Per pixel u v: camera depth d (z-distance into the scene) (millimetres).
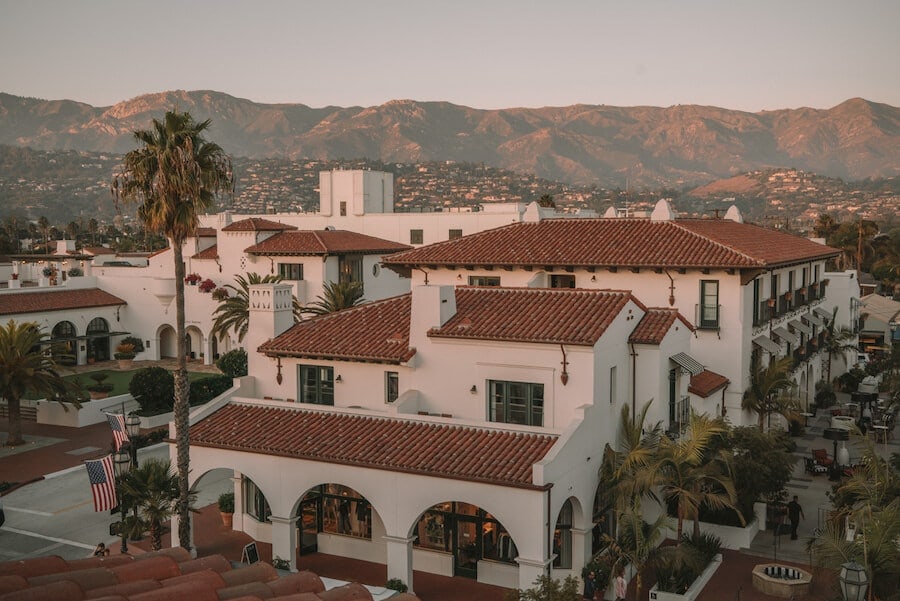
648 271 36469
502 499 23047
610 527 27734
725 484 25516
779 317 41312
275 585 14727
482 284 40281
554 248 39250
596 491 26125
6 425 48375
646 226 39781
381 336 30297
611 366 27047
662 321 29344
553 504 22969
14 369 42594
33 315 60531
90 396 49625
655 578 26016
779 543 28875
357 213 80062
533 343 26234
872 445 24125
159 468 26938
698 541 26656
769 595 24484
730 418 35406
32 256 99688
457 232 73312
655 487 27297
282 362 31234
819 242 57781
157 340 67750
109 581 13727
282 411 29250
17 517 32562
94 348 66750
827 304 58500
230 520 31016
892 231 165000
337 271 61312
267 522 29891
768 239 44469
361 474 25078
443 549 26797
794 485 35438
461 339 27562
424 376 28453
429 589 25375
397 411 27359
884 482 22875
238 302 54094
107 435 45656
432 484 23953
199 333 67625
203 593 12367
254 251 62219
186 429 26875
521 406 26984
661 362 28375
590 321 26859
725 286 35250
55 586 11836
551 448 23578
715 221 45281
